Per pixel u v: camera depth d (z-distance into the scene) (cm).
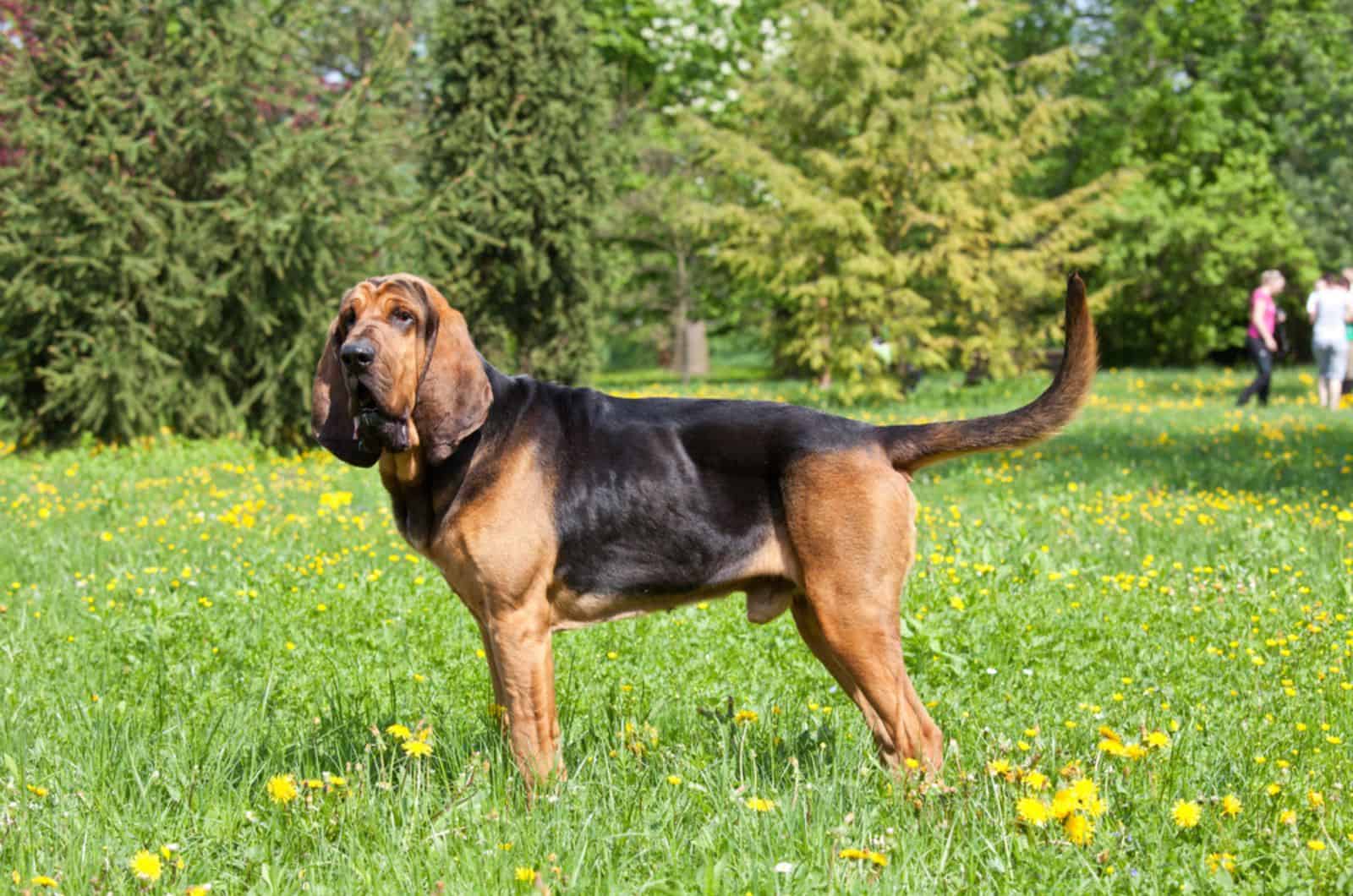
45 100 1367
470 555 365
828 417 377
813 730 417
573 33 1983
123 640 540
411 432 360
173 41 1421
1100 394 2167
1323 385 1758
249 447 1438
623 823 333
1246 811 334
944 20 2180
